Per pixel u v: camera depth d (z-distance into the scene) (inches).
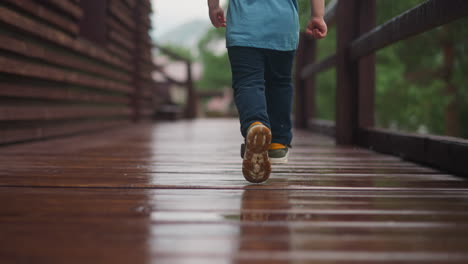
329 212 53.2
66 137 177.0
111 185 69.4
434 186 71.2
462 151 80.2
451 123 509.4
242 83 72.9
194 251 38.8
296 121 258.8
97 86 216.8
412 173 85.7
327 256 37.8
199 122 362.6
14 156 110.1
